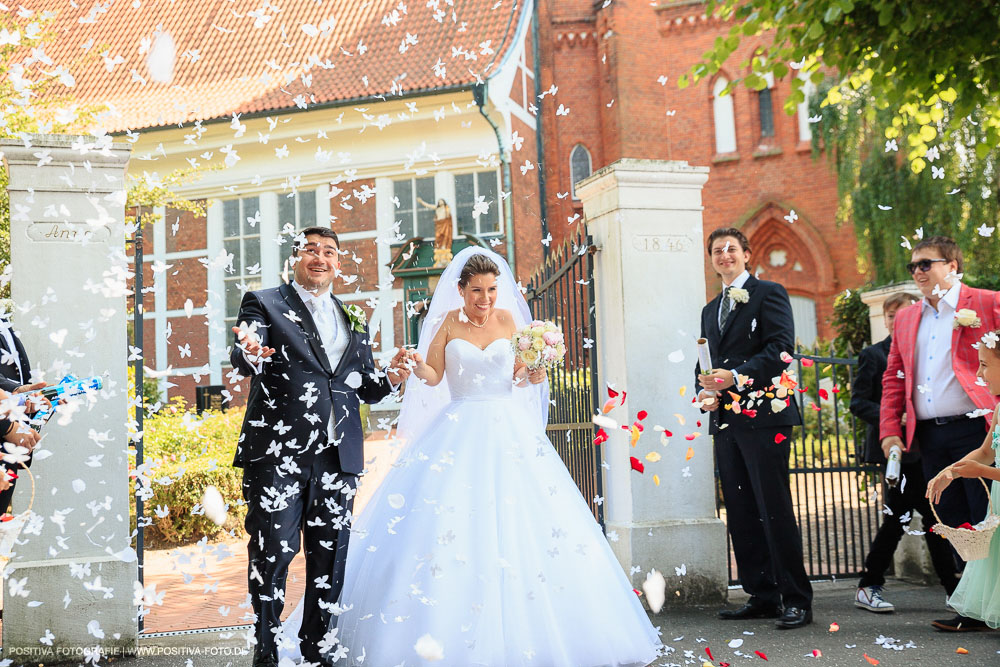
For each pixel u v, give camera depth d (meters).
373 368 4.23
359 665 3.68
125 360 4.46
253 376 3.91
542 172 19.61
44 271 4.37
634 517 5.24
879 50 3.97
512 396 4.34
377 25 17.61
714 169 22.23
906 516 4.93
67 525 4.31
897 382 4.95
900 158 17.61
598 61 21.75
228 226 16.95
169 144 16.83
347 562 4.10
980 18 3.85
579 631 3.65
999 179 15.45
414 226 16.47
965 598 4.13
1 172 7.87
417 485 3.97
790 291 21.89
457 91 15.84
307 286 4.04
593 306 5.68
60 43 18.33
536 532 3.81
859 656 3.96
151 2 18.89
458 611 3.57
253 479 3.78
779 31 4.29
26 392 3.61
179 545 7.77
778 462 4.63
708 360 4.70
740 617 4.83
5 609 4.20
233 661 4.12
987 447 3.93
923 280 4.76
